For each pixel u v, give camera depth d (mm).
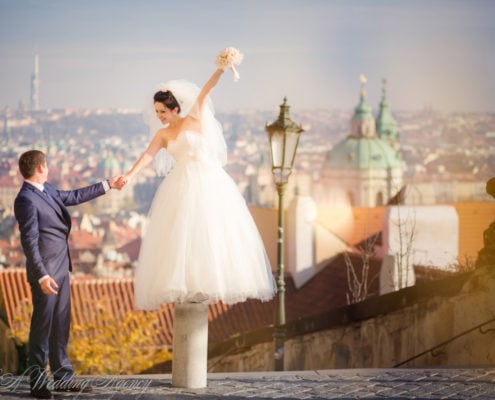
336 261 43062
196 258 7648
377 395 7711
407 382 8273
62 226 7484
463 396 7660
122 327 29406
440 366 9430
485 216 44062
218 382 8250
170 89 8180
